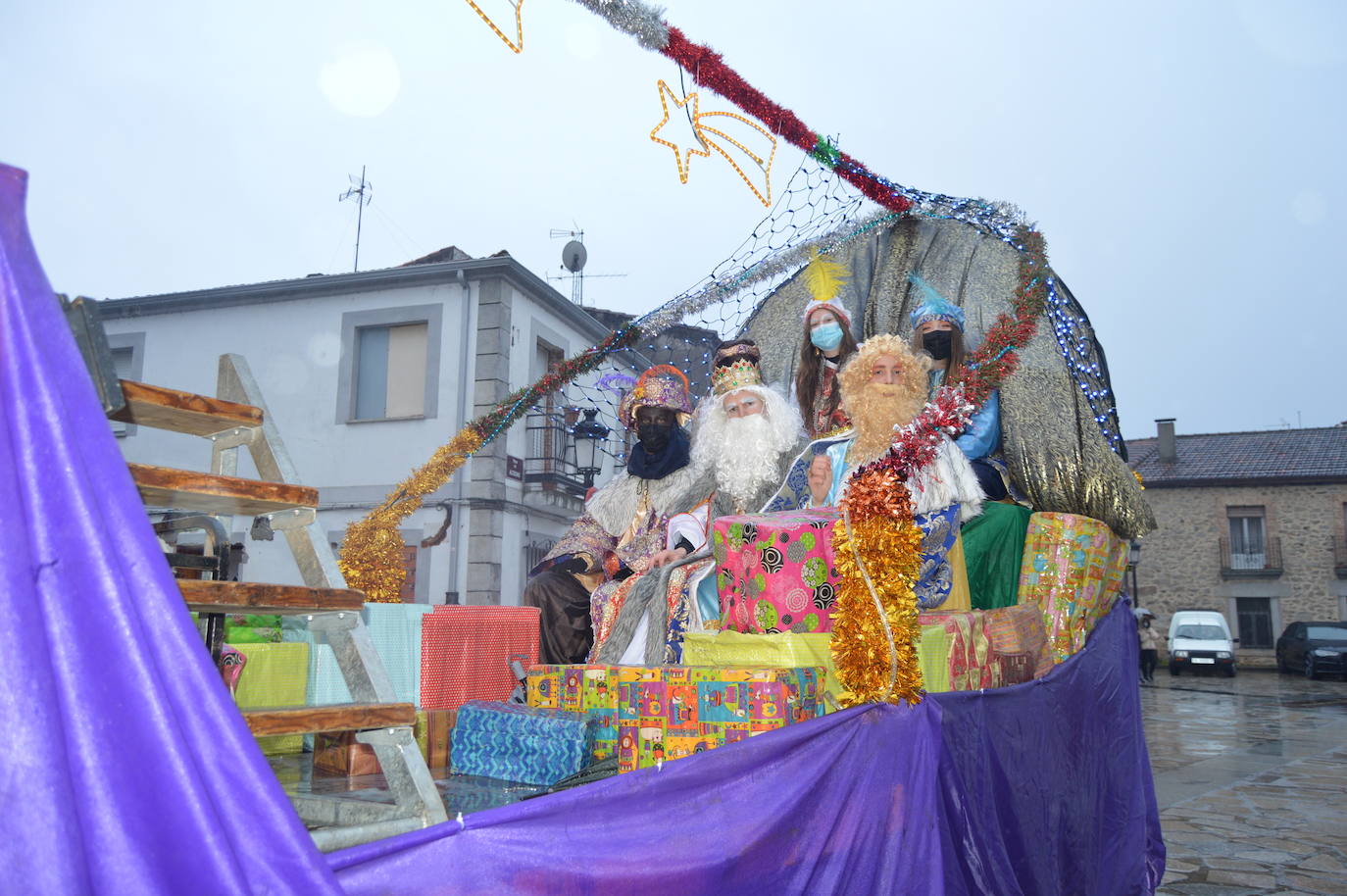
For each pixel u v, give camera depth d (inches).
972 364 110.3
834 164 155.7
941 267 181.6
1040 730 126.9
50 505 46.0
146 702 46.0
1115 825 147.6
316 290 708.0
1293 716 644.7
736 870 79.1
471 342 682.8
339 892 49.3
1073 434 149.9
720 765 79.8
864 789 90.9
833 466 138.9
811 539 105.7
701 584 131.8
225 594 62.0
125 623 46.3
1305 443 1443.2
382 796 86.9
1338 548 1310.3
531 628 145.7
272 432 76.2
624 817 72.5
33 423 46.6
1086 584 147.9
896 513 95.1
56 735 43.0
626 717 103.7
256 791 49.1
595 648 136.6
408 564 668.1
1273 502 1350.9
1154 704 744.3
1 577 44.2
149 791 45.9
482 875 62.7
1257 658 1310.3
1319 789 343.3
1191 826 275.7
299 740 128.9
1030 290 116.0
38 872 40.8
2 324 47.2
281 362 712.4
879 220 186.4
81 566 46.1
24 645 43.4
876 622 93.4
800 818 85.8
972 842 102.9
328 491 692.1
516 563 690.2
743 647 105.0
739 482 150.9
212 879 45.0
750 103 138.9
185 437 674.2
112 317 741.9
